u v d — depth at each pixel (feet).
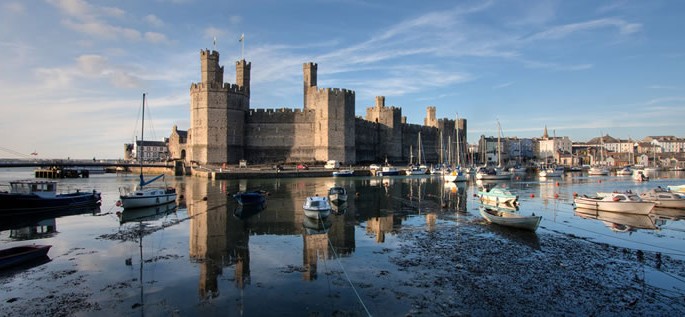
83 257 54.08
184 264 50.96
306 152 266.57
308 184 171.83
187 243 61.98
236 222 79.61
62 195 101.19
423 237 65.98
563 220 82.23
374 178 219.00
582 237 65.92
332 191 108.27
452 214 89.97
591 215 88.79
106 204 108.88
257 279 45.34
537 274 46.73
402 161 334.03
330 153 260.83
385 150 321.93
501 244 60.80
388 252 56.44
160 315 36.42
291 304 38.55
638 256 54.39
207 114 244.01
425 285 43.19
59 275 46.75
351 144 271.08
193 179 203.00
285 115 265.75
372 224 77.82
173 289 42.42
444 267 49.34
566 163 515.09
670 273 47.32
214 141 244.42
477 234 68.08
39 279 45.42
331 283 43.91
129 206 96.12
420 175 249.75
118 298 40.14
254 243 61.98
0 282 44.47
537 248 58.44
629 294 41.01
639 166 406.82
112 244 61.36
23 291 41.98
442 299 39.55
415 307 37.81
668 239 64.90
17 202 90.53
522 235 67.31
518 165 406.21
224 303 38.91
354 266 49.83
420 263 51.03
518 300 39.34
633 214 89.30
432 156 374.84
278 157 264.11
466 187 164.45
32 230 72.84
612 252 56.44
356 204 107.76
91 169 393.09
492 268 48.91
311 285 43.34
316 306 38.11
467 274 46.73
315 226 75.61
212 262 51.80
